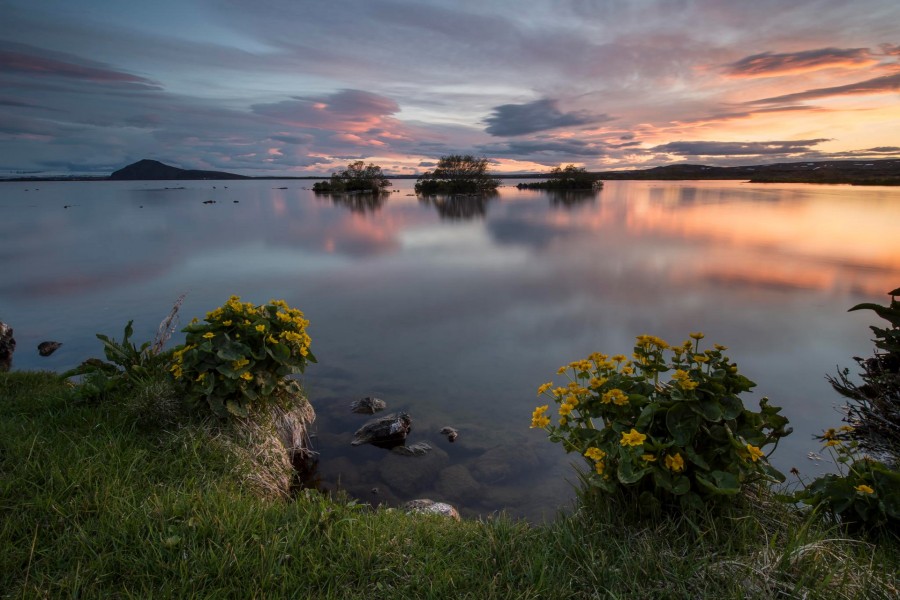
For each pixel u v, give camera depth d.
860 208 48.16
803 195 75.88
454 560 2.66
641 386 2.92
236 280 16.62
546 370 8.08
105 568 2.48
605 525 2.72
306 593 2.38
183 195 94.94
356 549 2.68
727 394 2.78
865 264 18.25
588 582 2.38
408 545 2.81
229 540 2.69
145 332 10.59
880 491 2.65
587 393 3.05
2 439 3.70
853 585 2.24
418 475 4.93
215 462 3.79
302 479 4.83
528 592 2.30
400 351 9.08
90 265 19.75
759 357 8.58
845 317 11.20
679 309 12.22
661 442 2.68
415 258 21.34
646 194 83.94
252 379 4.42
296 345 4.66
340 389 7.23
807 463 4.91
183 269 18.89
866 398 4.27
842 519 2.80
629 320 11.23
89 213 49.09
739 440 2.65
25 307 12.94
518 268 18.69
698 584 2.29
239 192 114.50
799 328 10.34
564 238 27.78
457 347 9.33
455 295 14.20
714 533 2.55
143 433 4.04
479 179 94.12
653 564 2.40
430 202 67.75
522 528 2.99
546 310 12.30
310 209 54.31
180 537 2.66
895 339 4.09
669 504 2.75
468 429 6.00
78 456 3.49
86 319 11.70
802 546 2.43
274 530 2.82
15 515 2.81
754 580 2.28
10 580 2.39
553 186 101.44
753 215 41.34
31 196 93.75
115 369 4.98
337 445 5.59
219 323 4.46
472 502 4.56
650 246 24.17
